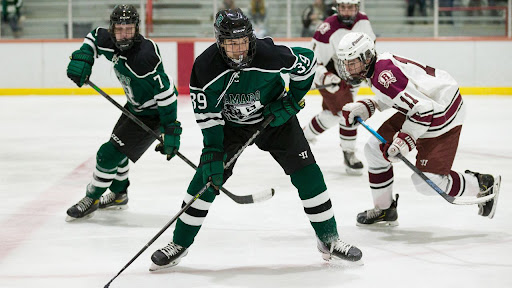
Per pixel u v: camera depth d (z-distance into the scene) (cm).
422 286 553
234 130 601
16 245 680
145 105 738
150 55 684
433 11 2277
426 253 646
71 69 725
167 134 688
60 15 2312
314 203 598
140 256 644
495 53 2198
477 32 2278
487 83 2214
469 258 628
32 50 2245
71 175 1048
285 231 730
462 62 2211
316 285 559
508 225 744
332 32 1059
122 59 700
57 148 1304
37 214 809
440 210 813
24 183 989
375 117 1773
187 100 2131
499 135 1435
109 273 593
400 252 650
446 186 685
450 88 671
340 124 1032
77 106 1981
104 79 2233
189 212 590
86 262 625
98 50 738
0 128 1560
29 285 562
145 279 577
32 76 2256
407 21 2288
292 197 894
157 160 1176
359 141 1381
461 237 699
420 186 691
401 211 812
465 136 1429
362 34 666
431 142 680
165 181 1005
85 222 771
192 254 650
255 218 785
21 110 1889
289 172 598
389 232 722
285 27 2278
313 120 1120
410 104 638
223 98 568
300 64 564
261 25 2261
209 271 598
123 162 803
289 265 614
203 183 582
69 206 849
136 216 799
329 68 1088
